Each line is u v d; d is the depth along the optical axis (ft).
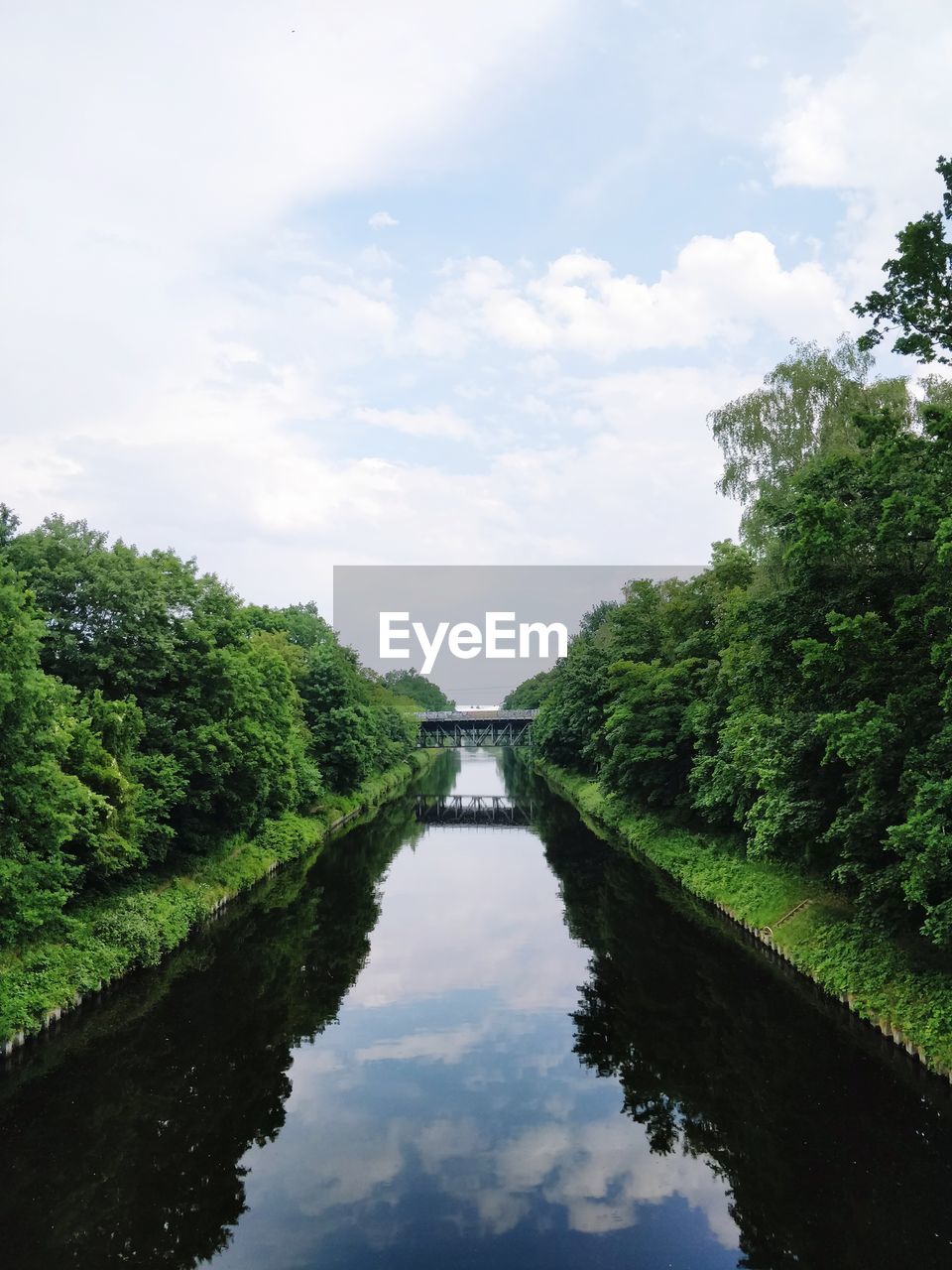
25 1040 55.31
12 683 52.54
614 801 158.71
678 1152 42.34
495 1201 38.11
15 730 55.06
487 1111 46.93
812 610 59.52
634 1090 48.96
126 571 87.92
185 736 90.12
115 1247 35.32
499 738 384.88
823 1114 44.37
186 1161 42.11
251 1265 33.47
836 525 55.47
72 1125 45.78
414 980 70.28
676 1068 51.31
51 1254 34.96
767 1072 49.67
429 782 326.44
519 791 276.21
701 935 79.82
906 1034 49.21
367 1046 56.54
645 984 66.39
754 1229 35.58
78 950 66.74
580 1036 57.26
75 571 84.02
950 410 49.67
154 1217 37.35
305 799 155.94
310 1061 54.24
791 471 96.07
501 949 79.36
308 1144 43.62
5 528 84.79
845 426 88.94
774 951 71.92
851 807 55.77
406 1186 39.60
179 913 84.12
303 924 90.53
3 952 60.13
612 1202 38.04
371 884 111.96
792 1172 39.83
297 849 133.08
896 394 87.66
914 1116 43.45
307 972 73.10
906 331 49.90
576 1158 41.88
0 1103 48.47
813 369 99.96
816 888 74.84
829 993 59.82
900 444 50.88
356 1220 36.76
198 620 99.30
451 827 173.78
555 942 81.05
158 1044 57.11
